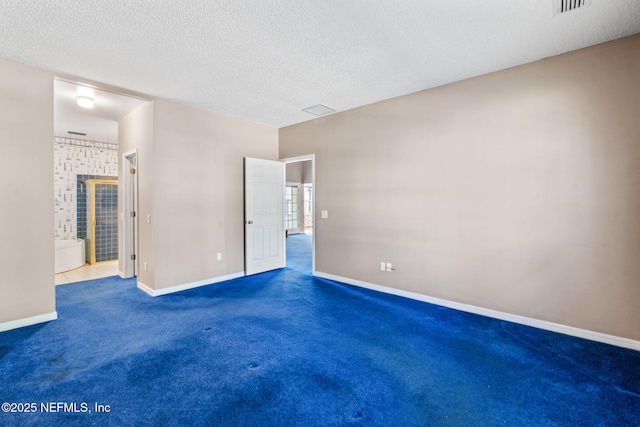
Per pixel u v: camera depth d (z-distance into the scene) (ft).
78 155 19.40
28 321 9.25
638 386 6.31
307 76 10.09
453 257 10.71
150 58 8.80
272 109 13.60
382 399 5.93
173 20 6.98
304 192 37.14
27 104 9.14
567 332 8.63
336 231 14.40
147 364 7.15
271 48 8.30
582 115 8.30
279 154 17.11
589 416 5.48
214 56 8.71
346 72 9.80
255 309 10.75
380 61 9.05
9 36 7.59
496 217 9.75
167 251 12.48
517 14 6.83
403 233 12.01
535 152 9.02
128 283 14.08
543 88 8.87
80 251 18.11
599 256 8.16
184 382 6.46
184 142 12.96
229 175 14.73
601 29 7.39
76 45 8.04
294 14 6.81
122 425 5.22
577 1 6.39
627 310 7.85
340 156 14.07
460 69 9.58
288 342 8.27
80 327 9.19
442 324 9.40
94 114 14.03
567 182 8.54
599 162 8.11
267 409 5.65
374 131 12.76
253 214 15.53
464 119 10.35
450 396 6.03
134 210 14.57
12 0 6.19
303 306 11.05
